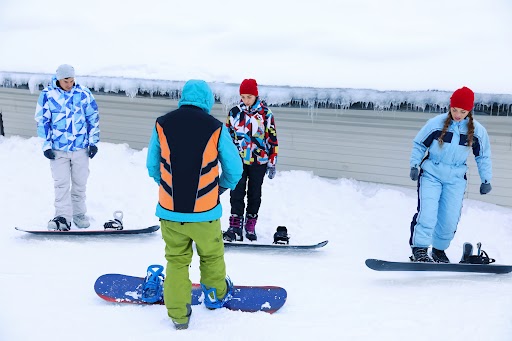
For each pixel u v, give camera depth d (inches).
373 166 248.2
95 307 138.6
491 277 166.9
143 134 295.4
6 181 258.1
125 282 148.8
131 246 192.4
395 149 241.6
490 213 215.8
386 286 158.1
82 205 209.2
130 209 230.5
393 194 232.8
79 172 202.7
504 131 217.2
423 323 132.1
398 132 238.7
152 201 239.3
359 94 231.5
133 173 268.8
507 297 149.0
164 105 283.3
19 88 309.6
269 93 246.5
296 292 152.5
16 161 287.1
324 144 254.8
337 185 247.8
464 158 166.9
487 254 183.3
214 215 124.5
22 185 252.4
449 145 163.9
